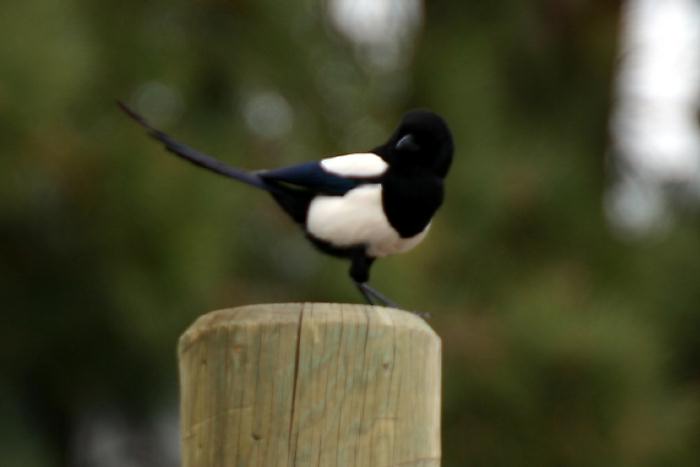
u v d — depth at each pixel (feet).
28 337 43.80
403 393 17.71
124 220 40.14
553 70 49.16
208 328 17.76
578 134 49.03
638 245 47.39
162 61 43.19
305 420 17.42
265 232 45.09
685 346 48.19
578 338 38.68
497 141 44.27
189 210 40.57
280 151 44.19
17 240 42.29
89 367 45.03
